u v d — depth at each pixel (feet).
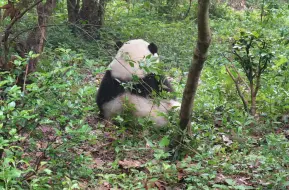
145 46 22.44
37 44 21.93
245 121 21.35
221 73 27.30
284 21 54.70
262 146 18.31
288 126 22.80
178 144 18.30
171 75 31.71
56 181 14.62
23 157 15.26
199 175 16.34
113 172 17.31
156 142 19.72
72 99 16.11
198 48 16.76
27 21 34.83
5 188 11.84
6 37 19.34
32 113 14.19
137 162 17.89
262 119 22.91
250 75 23.43
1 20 21.66
